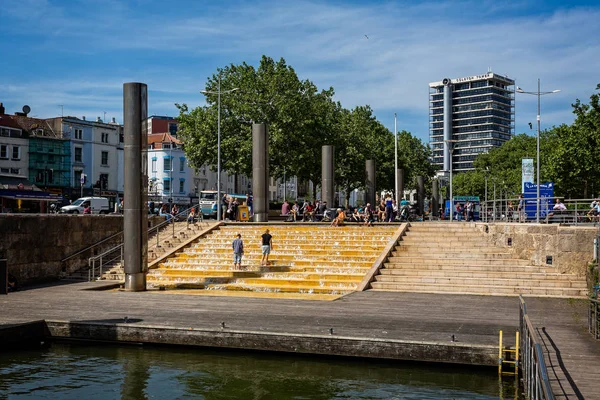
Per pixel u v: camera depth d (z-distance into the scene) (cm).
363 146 7131
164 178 9412
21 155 7131
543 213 3114
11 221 2614
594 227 2409
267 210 3844
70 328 1658
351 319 1706
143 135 2444
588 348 1307
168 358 1492
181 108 5916
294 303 2056
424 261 2655
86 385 1292
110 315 1791
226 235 3334
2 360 1487
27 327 1631
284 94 5612
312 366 1408
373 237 3061
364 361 1427
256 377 1336
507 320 1694
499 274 2439
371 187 5697
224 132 5531
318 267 2689
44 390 1259
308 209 4578
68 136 7669
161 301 2116
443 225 3197
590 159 4872
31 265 2728
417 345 1388
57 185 7450
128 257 2444
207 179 10050
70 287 2577
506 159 12019
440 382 1288
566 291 2259
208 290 2491
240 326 1593
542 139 10869
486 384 1272
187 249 3133
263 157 3825
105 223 3247
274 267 2725
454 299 2152
